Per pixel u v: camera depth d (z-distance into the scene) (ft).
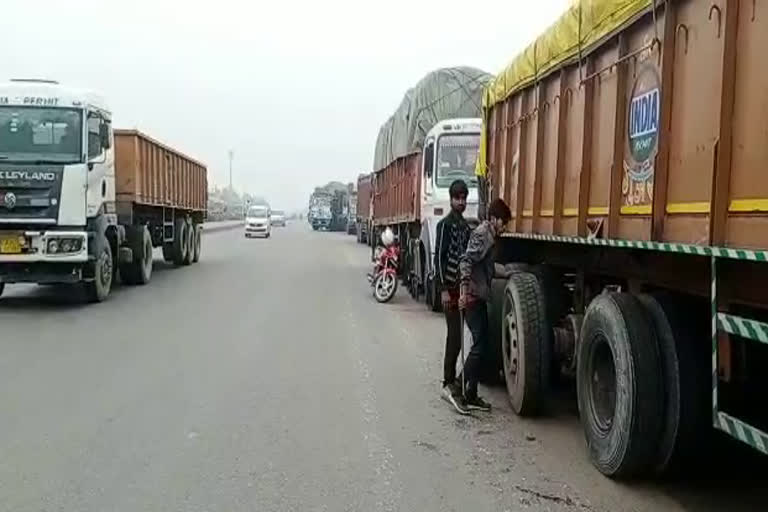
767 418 12.92
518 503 16.74
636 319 17.42
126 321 41.86
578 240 19.76
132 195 58.65
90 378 28.02
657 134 15.69
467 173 47.44
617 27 17.74
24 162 45.19
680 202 14.82
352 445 20.71
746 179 12.40
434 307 47.29
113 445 20.38
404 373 29.73
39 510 16.07
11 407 24.02
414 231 57.11
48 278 46.55
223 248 118.52
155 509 16.17
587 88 19.93
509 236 27.50
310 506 16.44
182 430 21.77
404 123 65.00
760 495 17.31
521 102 26.45
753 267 12.62
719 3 13.32
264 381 27.81
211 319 42.75
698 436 16.84
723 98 12.98
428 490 17.48
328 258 96.02
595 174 19.54
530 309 23.73
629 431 17.17
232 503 16.55
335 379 28.43
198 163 88.22
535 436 21.88
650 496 17.21
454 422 23.15
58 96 46.03
